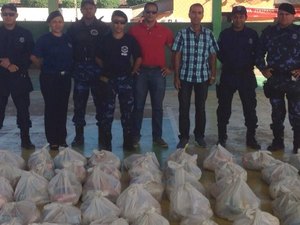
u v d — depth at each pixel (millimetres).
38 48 6230
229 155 5805
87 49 6434
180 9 28719
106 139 6602
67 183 4707
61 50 6266
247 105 6555
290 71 6141
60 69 6316
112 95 6391
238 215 4172
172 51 6441
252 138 6727
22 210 4125
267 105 10047
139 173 5164
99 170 4863
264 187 5301
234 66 6410
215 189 4895
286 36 6086
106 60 6289
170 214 4375
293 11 6012
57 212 4066
